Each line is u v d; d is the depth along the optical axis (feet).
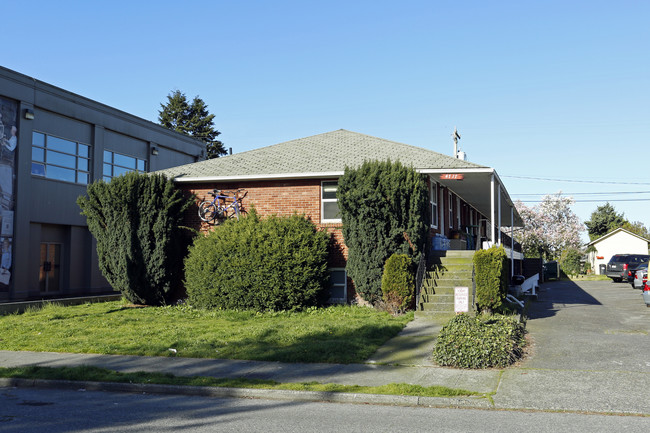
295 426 23.16
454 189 78.74
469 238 90.43
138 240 61.87
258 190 65.05
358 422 23.73
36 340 43.29
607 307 64.18
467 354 33.14
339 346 37.93
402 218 54.34
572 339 41.91
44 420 24.32
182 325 49.01
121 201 61.31
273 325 47.19
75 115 87.92
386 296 52.34
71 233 87.97
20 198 77.87
